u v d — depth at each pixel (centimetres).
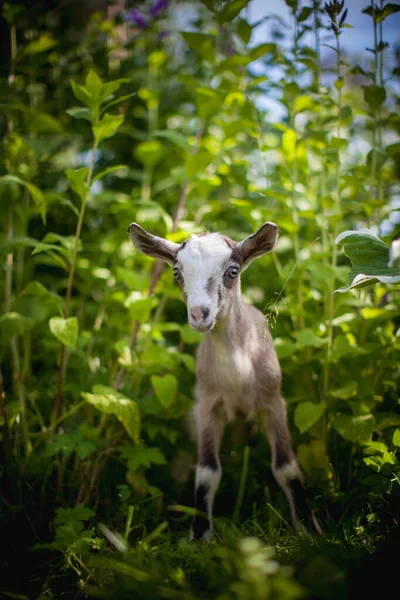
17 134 108
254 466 97
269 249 84
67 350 95
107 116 85
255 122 106
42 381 106
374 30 92
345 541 73
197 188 109
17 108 99
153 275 102
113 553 71
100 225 129
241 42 105
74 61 117
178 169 107
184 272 81
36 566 76
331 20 90
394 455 80
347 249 75
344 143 93
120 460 92
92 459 94
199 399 91
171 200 123
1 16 109
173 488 97
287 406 100
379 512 76
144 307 92
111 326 108
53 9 115
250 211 99
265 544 74
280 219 97
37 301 101
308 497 89
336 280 103
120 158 135
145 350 94
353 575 62
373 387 94
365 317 94
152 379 90
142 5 127
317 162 118
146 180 121
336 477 91
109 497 91
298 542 72
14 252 117
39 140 104
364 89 93
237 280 85
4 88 101
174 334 124
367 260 74
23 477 88
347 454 93
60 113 118
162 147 130
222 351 86
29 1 110
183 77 102
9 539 80
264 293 118
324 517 86
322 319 97
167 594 61
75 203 119
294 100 99
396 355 97
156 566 65
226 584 60
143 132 134
